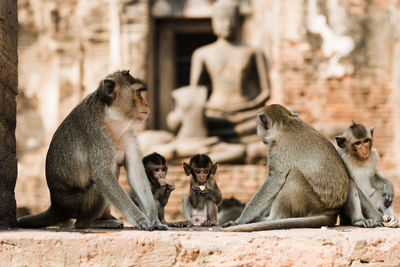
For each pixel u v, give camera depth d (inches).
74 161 230.4
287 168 231.0
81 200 233.1
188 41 817.5
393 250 191.2
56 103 791.7
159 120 770.2
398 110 658.8
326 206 229.3
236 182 609.9
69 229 218.8
